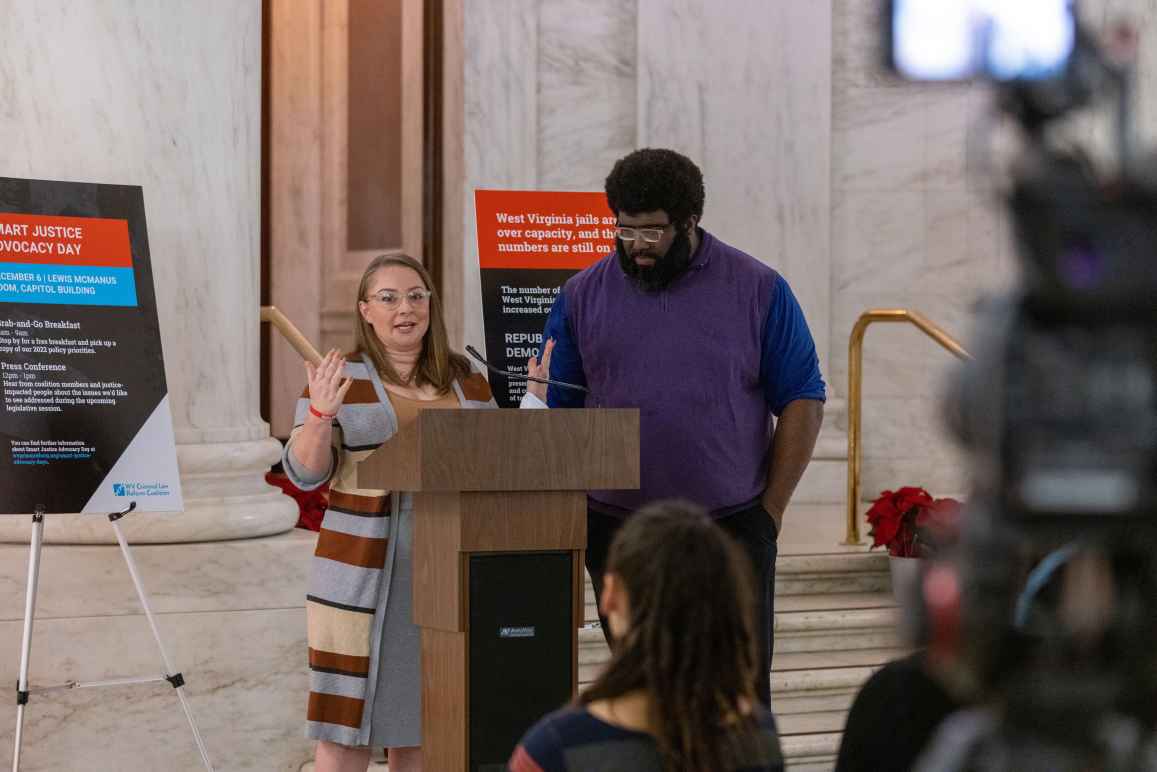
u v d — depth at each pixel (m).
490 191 6.14
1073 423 0.84
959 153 8.91
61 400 4.69
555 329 4.12
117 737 5.31
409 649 4.05
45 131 5.41
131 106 5.46
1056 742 0.90
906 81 0.82
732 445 3.91
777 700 5.70
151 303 4.84
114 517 4.71
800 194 8.68
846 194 8.87
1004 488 0.86
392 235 9.52
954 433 0.88
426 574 3.31
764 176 8.62
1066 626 0.88
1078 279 0.82
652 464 3.90
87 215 4.79
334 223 10.15
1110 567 0.88
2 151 5.41
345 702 4.01
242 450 5.64
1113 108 0.82
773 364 3.97
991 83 0.81
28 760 5.24
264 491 5.76
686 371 3.89
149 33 5.49
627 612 1.91
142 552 5.33
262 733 5.46
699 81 8.48
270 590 5.46
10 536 5.36
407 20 9.29
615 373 3.95
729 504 3.90
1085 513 0.84
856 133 8.85
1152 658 0.88
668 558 1.86
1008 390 0.85
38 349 4.68
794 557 6.63
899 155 8.89
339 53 10.02
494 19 8.16
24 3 5.41
